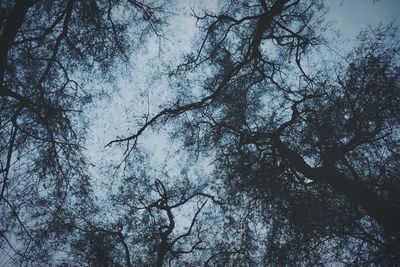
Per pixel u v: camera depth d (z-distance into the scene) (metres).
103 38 10.07
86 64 10.06
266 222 9.01
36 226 8.59
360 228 7.66
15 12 7.26
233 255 9.55
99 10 9.84
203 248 11.03
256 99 11.07
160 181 11.18
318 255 7.88
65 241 9.15
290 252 8.15
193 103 10.82
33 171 8.27
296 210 8.40
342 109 8.47
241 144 9.77
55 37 9.41
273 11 10.37
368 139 8.05
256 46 10.71
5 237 7.37
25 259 7.70
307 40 10.67
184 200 11.47
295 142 9.20
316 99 8.98
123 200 11.14
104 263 10.07
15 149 8.21
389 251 6.89
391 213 6.90
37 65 9.07
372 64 8.24
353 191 7.58
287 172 8.98
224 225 9.91
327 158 8.38
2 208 7.84
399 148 7.99
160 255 10.37
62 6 9.44
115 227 10.83
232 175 9.57
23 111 8.31
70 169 8.80
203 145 10.96
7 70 8.19
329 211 8.16
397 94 7.95
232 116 10.91
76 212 9.38
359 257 7.22
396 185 7.68
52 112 8.25
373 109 8.04
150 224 11.28
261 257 9.00
